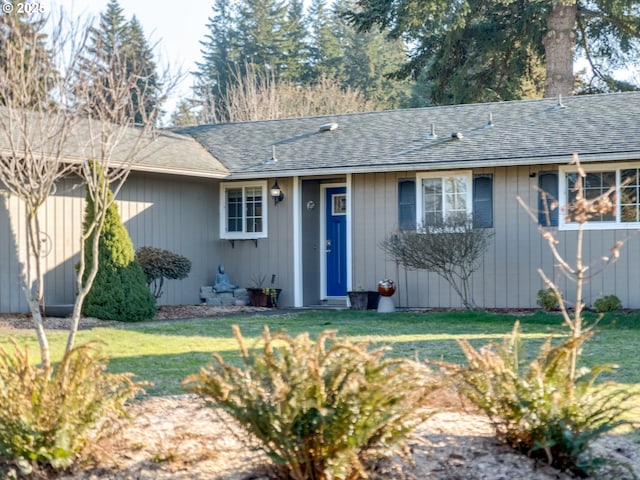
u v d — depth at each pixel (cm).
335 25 4572
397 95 4450
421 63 2803
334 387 422
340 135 1781
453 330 1176
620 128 1482
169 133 1869
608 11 2502
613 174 1430
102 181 630
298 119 1958
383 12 2567
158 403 636
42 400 456
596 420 489
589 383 497
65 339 1052
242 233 1770
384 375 443
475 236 1442
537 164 1467
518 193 1502
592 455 495
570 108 1653
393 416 436
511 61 2670
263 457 475
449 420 577
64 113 686
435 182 1577
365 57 4516
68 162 1201
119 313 1339
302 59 4488
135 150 736
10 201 1362
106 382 556
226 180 1772
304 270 1727
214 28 4538
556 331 1152
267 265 1738
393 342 995
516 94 2747
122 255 1365
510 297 1507
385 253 1617
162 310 1544
